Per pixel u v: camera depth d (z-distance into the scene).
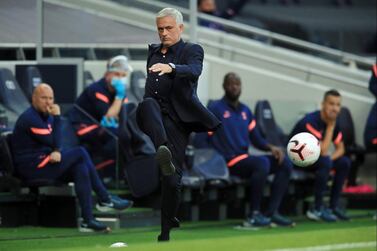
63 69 38.34
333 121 40.25
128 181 36.50
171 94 27.72
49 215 35.00
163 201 27.77
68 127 36.78
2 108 35.56
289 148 30.52
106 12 42.06
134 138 36.44
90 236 32.59
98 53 41.88
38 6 39.25
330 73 52.47
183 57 27.77
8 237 31.77
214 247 24.69
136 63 42.62
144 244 25.05
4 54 38.19
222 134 38.75
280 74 48.62
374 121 43.84
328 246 26.33
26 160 33.75
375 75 43.56
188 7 48.53
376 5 60.25
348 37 60.16
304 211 43.81
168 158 26.84
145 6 43.38
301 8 62.19
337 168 41.44
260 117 41.72
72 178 33.75
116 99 37.25
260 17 61.94
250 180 38.44
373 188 47.38
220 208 40.00
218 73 48.00
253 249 24.80
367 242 27.47
